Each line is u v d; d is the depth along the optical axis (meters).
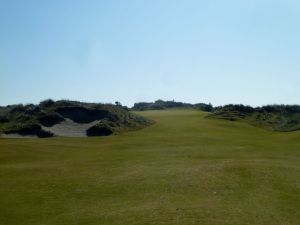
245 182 30.53
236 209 24.53
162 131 69.31
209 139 58.50
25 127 66.81
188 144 52.81
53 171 34.84
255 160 38.56
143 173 33.31
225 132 69.94
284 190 28.94
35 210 24.83
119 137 61.75
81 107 77.38
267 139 60.69
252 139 60.62
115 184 30.38
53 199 27.02
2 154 42.38
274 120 88.00
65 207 25.36
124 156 42.38
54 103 80.50
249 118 90.81
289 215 23.91
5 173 34.03
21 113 75.81
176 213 23.58
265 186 29.70
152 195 27.50
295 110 96.56
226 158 40.28
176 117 91.31
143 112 109.44
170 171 33.72
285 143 54.31
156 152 45.00
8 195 27.83
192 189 28.77
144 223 22.05
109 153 44.78
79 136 65.06
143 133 67.19
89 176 32.91
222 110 97.94
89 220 22.86
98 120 74.00
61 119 73.12
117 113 77.88
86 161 39.47
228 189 28.81
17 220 23.16
